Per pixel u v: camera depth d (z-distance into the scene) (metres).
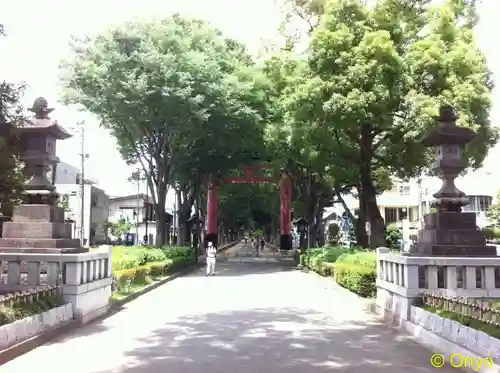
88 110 26.25
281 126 29.28
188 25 29.28
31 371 7.70
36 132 12.88
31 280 11.30
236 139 31.22
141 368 7.89
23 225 12.41
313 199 37.25
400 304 11.55
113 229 60.47
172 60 24.53
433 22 21.98
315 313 13.65
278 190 51.69
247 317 12.94
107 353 8.89
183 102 24.39
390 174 31.53
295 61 26.83
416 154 21.83
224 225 75.81
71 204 50.75
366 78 19.73
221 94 26.22
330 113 20.05
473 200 55.41
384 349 9.29
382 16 21.39
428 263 11.00
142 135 29.56
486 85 23.50
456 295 10.83
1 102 12.65
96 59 25.27
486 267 10.98
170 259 26.48
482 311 8.38
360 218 25.77
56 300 10.90
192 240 47.34
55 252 11.90
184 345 9.60
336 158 25.19
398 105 20.53
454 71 20.66
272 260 45.72
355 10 21.05
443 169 12.93
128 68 24.28
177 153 31.25
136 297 17.19
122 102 24.38
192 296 17.73
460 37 22.33
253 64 34.38
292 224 53.59
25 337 9.11
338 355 8.81
